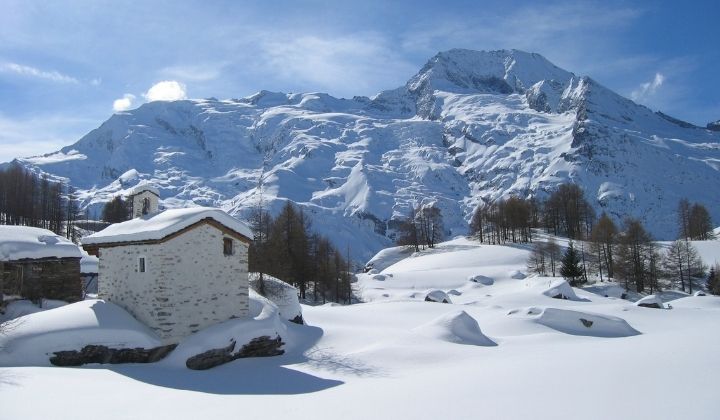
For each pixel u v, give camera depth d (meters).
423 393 17.84
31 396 18.44
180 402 18.73
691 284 94.12
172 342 29.38
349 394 19.50
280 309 41.91
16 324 27.16
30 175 144.25
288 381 24.42
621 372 17.73
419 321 44.91
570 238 125.62
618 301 73.12
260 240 71.81
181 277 30.20
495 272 100.00
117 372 25.12
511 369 21.50
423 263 116.44
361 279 102.44
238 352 29.36
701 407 12.29
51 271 38.09
